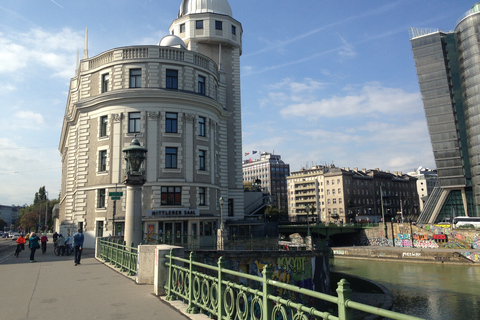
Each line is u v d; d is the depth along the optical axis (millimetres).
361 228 74000
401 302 30609
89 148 36156
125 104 34781
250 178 159625
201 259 20156
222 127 42156
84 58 39375
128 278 13906
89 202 35094
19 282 13266
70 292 11180
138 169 20719
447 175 89312
